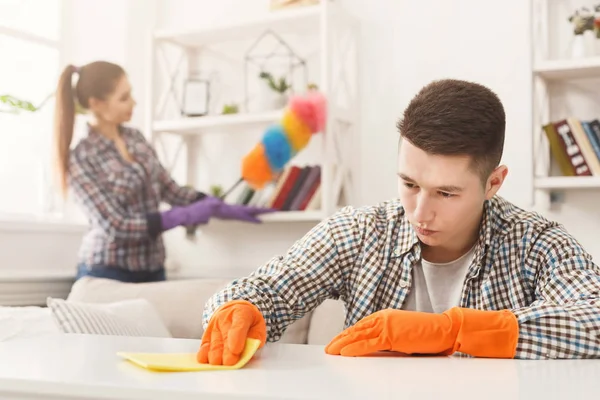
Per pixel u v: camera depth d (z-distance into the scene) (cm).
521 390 68
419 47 301
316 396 62
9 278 273
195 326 249
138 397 66
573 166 261
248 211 299
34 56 329
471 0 293
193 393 65
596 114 272
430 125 109
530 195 261
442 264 134
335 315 238
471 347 97
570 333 99
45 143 330
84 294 260
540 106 267
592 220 270
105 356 90
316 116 285
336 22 298
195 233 340
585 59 255
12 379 72
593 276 117
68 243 326
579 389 69
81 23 347
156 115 336
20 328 197
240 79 336
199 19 347
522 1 284
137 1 349
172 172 346
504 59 286
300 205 301
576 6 276
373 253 136
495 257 131
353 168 306
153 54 330
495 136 114
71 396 69
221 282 261
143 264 295
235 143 335
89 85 283
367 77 310
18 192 317
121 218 282
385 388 68
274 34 329
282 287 126
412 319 99
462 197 113
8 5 318
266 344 108
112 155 288
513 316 100
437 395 64
